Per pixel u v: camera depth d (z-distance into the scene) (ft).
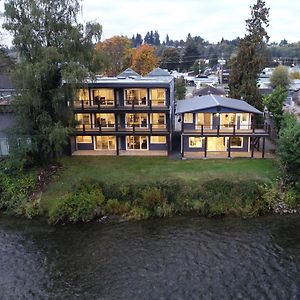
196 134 139.74
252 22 184.44
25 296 78.13
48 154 130.62
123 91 145.89
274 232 102.01
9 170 125.49
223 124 142.92
